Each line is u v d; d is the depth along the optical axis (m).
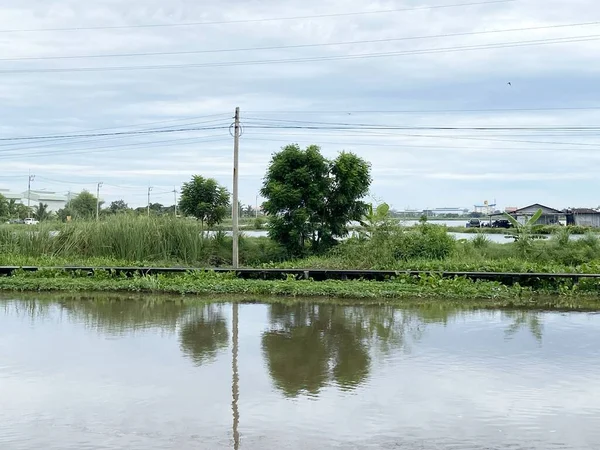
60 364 10.20
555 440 7.15
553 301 17.69
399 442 7.05
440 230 25.20
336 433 7.30
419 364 10.42
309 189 25.45
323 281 19.59
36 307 16.08
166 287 18.64
